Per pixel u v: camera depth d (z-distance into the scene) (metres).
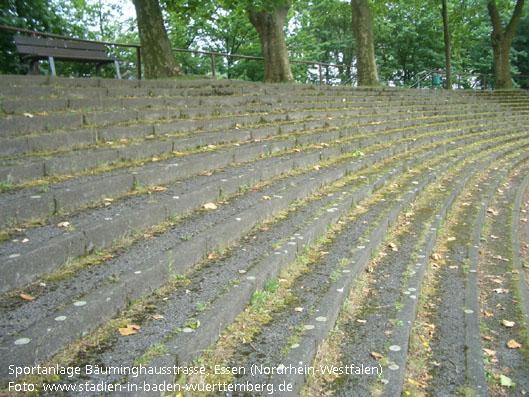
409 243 5.74
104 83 8.34
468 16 28.69
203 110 8.50
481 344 3.71
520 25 39.03
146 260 3.56
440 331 3.92
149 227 4.32
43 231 3.61
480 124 17.38
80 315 2.74
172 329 2.89
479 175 11.02
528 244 7.38
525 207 9.30
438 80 29.84
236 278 3.69
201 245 4.04
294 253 4.51
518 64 41.06
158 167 5.43
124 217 4.02
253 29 28.94
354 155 9.01
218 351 2.94
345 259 4.61
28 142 5.19
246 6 13.55
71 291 3.03
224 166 6.53
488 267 5.92
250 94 10.88
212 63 13.13
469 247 6.20
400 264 5.05
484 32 39.25
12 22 14.94
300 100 11.91
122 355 2.60
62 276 3.25
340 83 35.06
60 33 17.86
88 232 3.63
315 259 4.64
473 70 42.09
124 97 8.04
